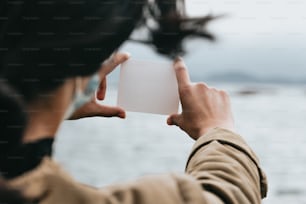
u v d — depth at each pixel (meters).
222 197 0.80
